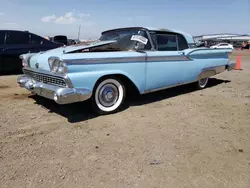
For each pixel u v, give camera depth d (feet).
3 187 7.02
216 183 7.41
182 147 9.71
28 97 16.80
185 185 7.29
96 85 12.73
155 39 15.31
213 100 17.04
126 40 15.14
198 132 11.26
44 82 12.96
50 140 10.12
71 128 11.46
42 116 12.99
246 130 11.55
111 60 12.73
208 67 19.39
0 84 21.08
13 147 9.43
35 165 8.20
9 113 13.34
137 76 14.14
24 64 14.88
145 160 8.66
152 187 7.17
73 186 7.14
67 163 8.38
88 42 16.53
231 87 21.88
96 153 9.11
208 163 8.54
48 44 28.45
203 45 20.16
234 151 9.45
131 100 16.63
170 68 16.01
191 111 14.42
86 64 11.85
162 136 10.75
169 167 8.24
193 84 20.63
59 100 11.33
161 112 14.14
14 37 26.16
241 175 7.84
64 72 11.40
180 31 17.38
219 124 12.31
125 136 10.69
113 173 7.84
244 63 47.73
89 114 13.47
